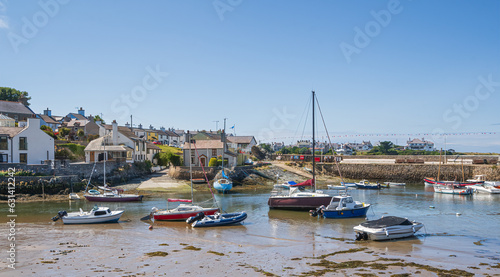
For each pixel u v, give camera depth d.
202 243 25.73
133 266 19.86
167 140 129.00
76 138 80.06
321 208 37.69
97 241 25.84
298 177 76.44
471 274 19.14
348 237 28.19
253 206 44.00
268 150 147.38
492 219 35.78
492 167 74.25
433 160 86.75
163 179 63.50
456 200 50.38
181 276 18.30
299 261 21.30
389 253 23.36
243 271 19.25
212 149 73.44
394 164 81.69
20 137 52.44
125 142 69.25
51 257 21.42
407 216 37.47
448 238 27.73
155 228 31.00
